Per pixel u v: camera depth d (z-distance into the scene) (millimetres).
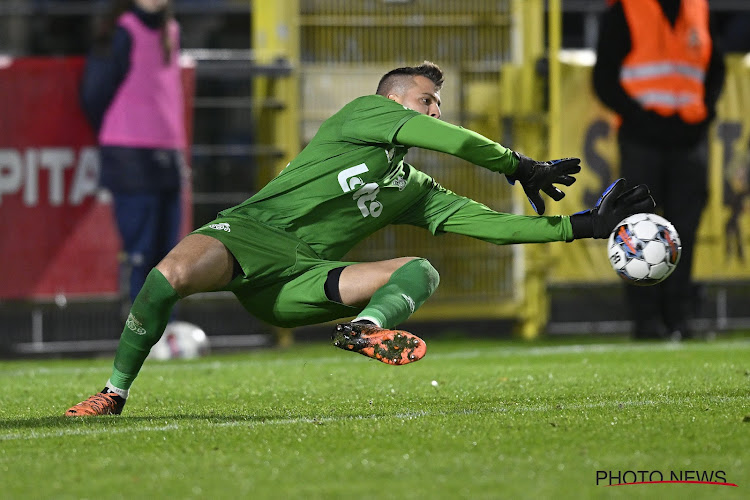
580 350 35938
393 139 17094
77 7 56188
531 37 43906
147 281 17219
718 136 44188
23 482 12352
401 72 18219
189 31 59656
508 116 43875
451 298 43906
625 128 40094
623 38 39844
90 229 39594
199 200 42469
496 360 32281
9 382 27766
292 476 12367
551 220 17984
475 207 18641
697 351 34219
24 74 39375
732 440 14094
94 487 12016
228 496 11469
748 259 44625
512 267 44281
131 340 17938
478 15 43875
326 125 17922
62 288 39562
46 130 39469
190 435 15297
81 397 22875
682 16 39938
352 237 18078
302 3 43094
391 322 16281
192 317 42906
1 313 43375
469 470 12516
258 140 42688
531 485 11750
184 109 39938
